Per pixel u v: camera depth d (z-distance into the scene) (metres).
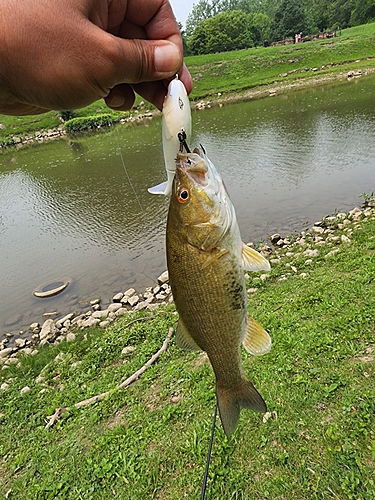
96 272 1.28
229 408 0.29
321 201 1.37
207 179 0.26
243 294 0.28
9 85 0.21
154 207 1.71
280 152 1.99
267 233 1.23
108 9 0.25
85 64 0.20
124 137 3.41
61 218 1.82
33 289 1.26
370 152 1.74
